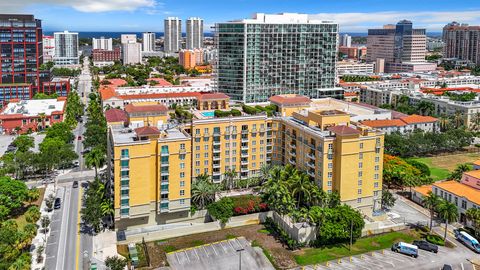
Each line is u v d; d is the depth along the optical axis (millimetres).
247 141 193375
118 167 151000
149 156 154375
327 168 164500
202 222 169375
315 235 150750
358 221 149500
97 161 180750
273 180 168375
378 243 151625
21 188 171125
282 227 160000
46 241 150000
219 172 191625
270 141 199500
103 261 138250
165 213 163375
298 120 191750
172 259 141750
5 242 129625
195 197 168000
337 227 147125
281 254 144375
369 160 166125
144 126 163375
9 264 123375
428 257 142125
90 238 153250
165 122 186625
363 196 167875
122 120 180125
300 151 180750
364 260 140500
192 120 184625
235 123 190000
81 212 171875
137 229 159000
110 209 155000
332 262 139250
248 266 137500
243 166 195250
